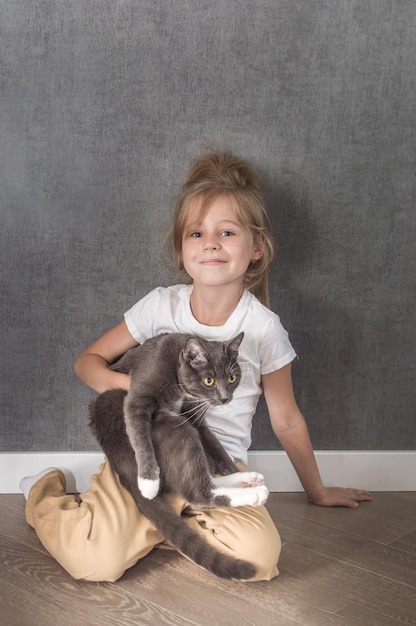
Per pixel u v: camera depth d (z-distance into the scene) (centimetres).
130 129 210
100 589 169
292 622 158
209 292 191
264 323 194
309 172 215
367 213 218
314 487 214
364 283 221
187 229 191
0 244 213
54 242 214
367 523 206
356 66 211
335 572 179
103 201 213
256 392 199
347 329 223
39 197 212
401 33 210
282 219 216
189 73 208
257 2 206
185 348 178
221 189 189
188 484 174
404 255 221
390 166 216
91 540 172
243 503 169
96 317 218
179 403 185
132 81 208
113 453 184
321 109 212
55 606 162
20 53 205
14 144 209
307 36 208
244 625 156
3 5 203
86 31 205
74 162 210
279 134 212
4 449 223
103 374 194
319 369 224
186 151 212
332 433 227
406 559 187
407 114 214
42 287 216
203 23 206
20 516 206
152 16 205
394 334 224
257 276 205
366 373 225
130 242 215
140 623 156
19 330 217
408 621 160
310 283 220
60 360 219
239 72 209
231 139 212
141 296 218
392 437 229
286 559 185
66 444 223
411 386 227
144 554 180
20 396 220
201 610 162
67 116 208
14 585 170
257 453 225
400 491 228
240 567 164
